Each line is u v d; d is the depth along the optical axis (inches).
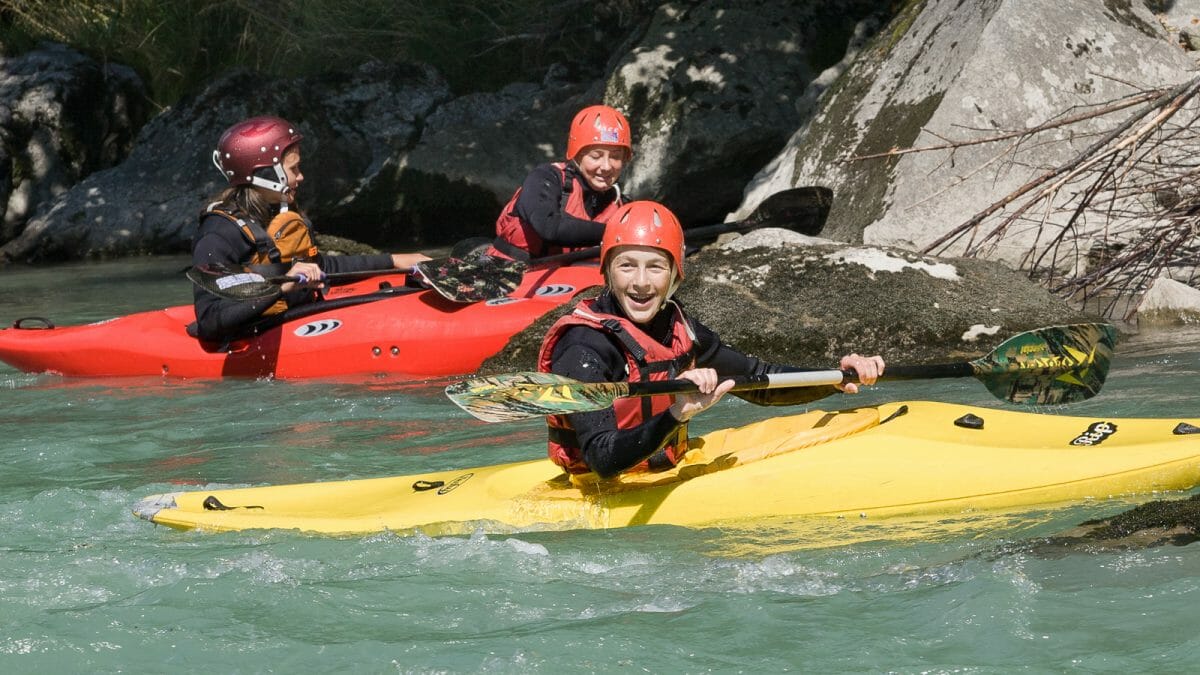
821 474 386.9
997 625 299.3
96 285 1152.2
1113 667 276.7
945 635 297.7
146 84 1681.8
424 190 1363.2
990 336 629.9
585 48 1686.8
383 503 418.9
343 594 343.3
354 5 1722.4
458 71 1727.4
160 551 390.9
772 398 418.6
